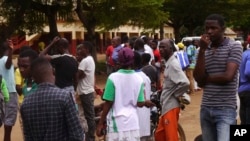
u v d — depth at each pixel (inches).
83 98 393.4
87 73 394.3
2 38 1144.2
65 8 1198.3
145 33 1445.6
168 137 316.8
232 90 234.7
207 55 236.7
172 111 317.1
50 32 1214.9
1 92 348.5
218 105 234.2
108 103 264.4
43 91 200.5
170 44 317.1
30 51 288.7
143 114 319.6
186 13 1813.5
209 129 240.7
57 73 351.9
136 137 262.5
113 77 264.1
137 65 329.7
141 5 1115.9
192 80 751.7
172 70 314.5
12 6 1142.3
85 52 398.9
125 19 1156.5
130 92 264.1
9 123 370.0
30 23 1254.9
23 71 286.5
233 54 231.1
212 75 235.0
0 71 366.3
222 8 1792.6
